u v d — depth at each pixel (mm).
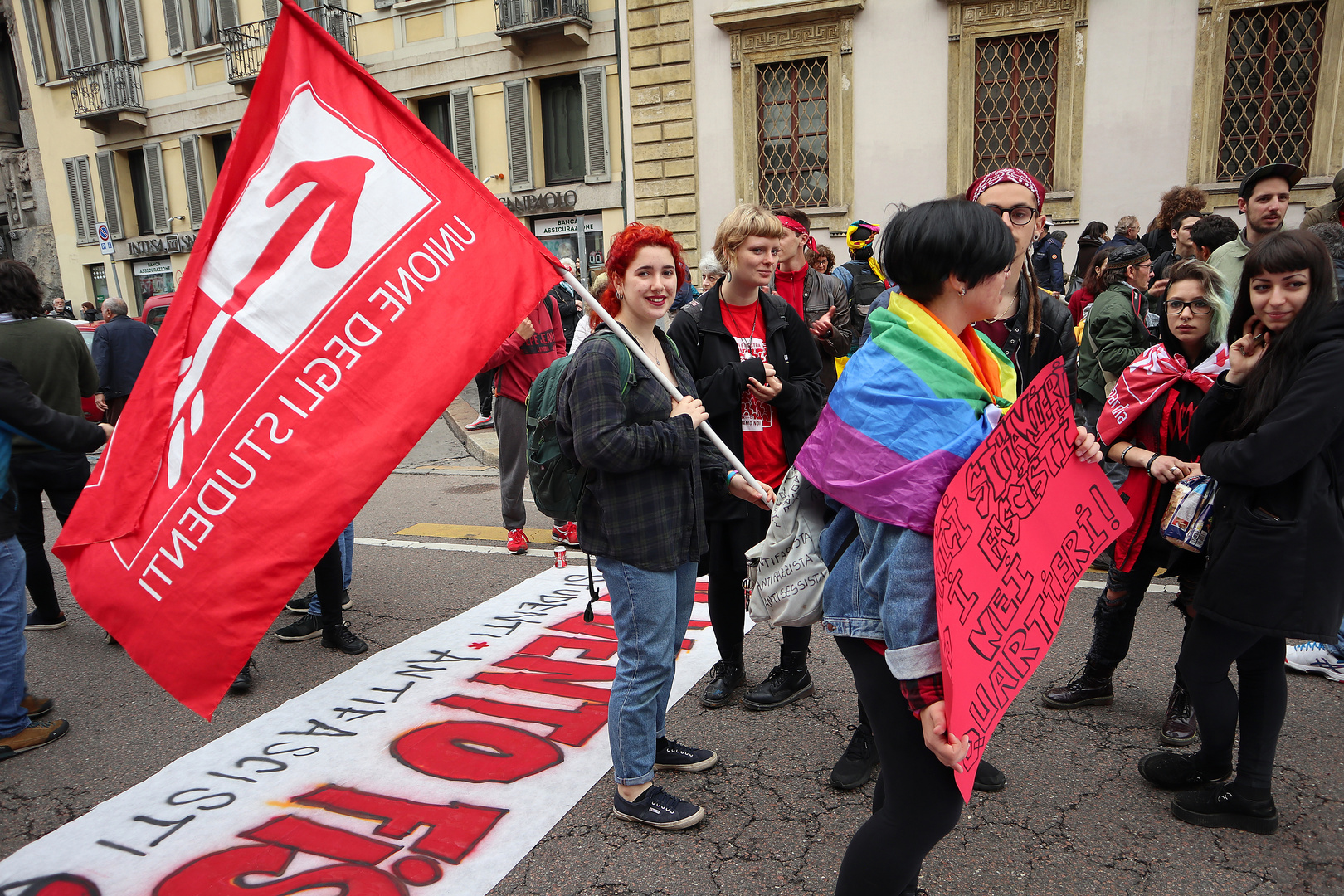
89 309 19250
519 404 5227
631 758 2406
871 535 1543
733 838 2379
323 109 2111
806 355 3135
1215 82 10469
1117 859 2227
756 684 3355
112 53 19406
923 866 2221
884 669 1548
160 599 1875
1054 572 1650
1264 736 2268
